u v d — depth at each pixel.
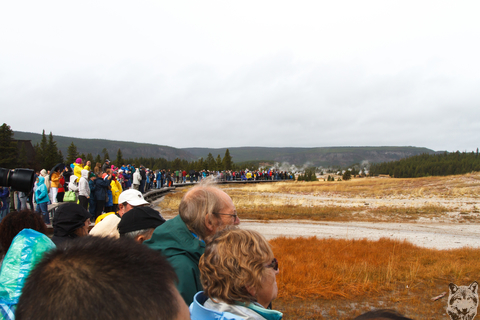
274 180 68.88
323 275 7.09
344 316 5.31
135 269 0.75
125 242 0.84
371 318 1.15
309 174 75.38
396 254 9.38
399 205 24.52
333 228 16.17
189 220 2.30
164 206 24.06
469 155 127.94
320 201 29.52
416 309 5.55
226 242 1.66
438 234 14.41
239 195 35.97
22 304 0.74
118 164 125.88
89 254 0.76
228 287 1.55
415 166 125.62
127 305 0.69
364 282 6.69
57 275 0.70
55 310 0.66
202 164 106.31
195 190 2.46
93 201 10.91
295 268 7.67
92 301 0.66
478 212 19.75
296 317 5.29
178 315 0.83
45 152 108.50
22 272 1.96
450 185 35.31
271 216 20.47
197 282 2.08
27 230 2.21
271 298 1.68
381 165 156.25
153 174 31.62
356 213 21.27
